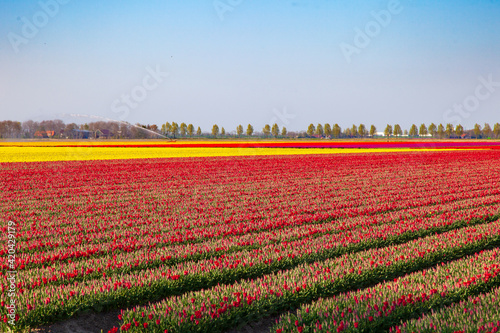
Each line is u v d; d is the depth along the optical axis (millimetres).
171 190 25406
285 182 29328
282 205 19656
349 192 24078
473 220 15344
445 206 18484
